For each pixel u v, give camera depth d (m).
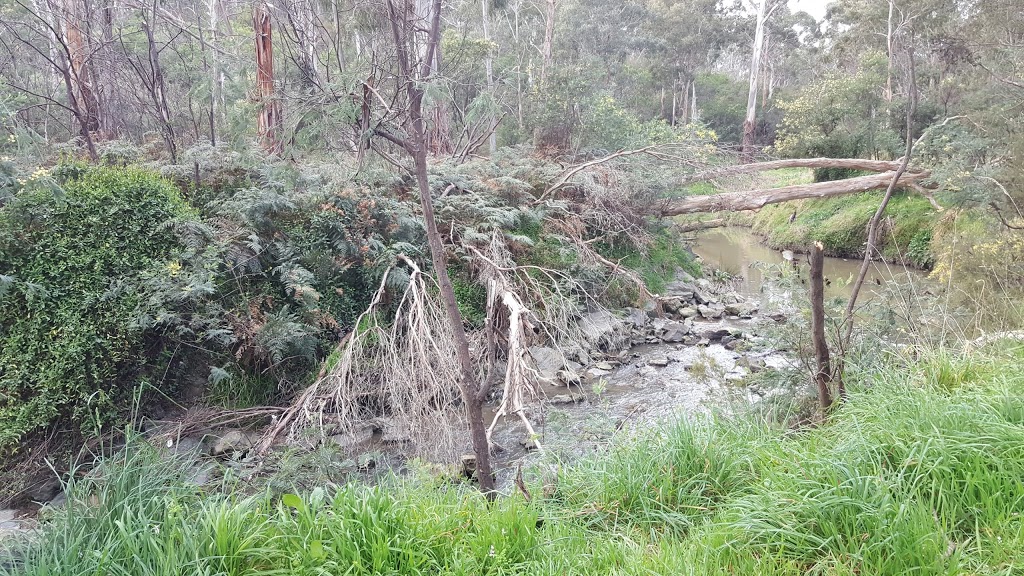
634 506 3.74
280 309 7.67
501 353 7.85
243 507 3.25
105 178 7.13
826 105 19.61
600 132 14.81
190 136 11.13
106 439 6.15
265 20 10.05
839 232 18.05
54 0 11.04
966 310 6.10
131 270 6.77
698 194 15.62
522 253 10.38
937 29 15.29
